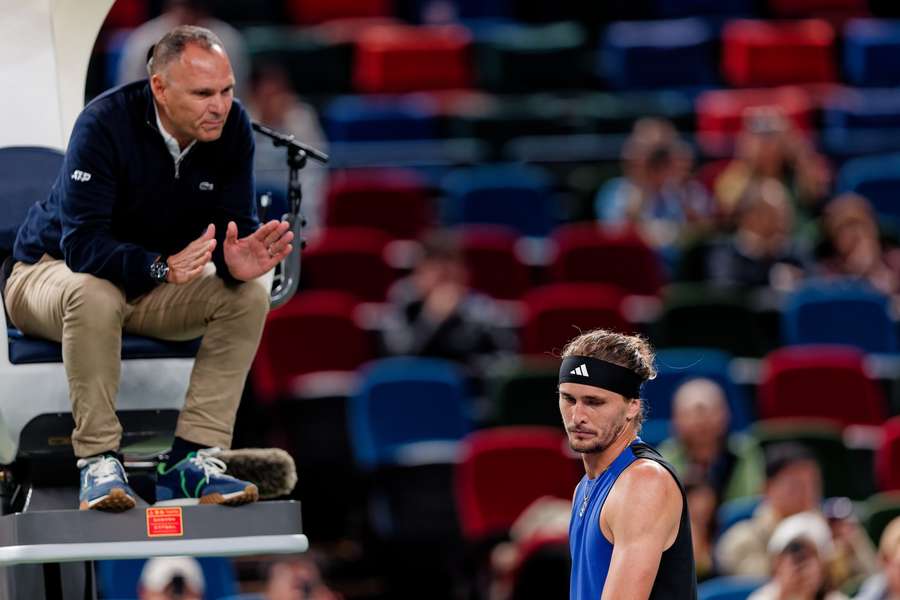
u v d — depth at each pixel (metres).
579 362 12.91
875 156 38.59
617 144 38.28
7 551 12.34
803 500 24.08
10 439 13.66
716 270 33.38
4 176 14.73
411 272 33.28
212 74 12.70
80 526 12.49
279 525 12.83
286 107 37.25
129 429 13.94
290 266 14.21
